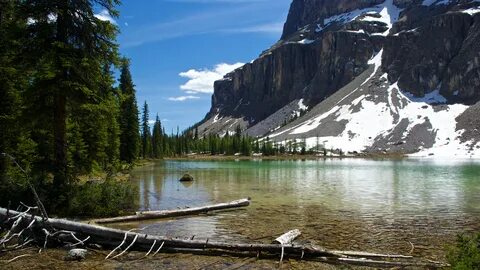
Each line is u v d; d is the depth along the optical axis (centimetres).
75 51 2144
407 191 3784
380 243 1609
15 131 2397
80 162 2481
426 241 1645
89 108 2134
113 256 1349
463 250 1005
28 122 2181
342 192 3669
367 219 2177
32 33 2108
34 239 1464
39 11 2059
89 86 2208
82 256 1306
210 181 4991
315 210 2522
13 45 2077
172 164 10869
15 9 2103
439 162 12694
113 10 2248
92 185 2284
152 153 13750
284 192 3650
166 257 1358
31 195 2005
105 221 2012
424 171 7594
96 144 4619
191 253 1415
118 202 2284
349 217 2244
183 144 19438
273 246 1391
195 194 3438
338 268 1264
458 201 2997
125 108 7419
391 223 2056
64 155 2202
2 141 2408
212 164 11181
